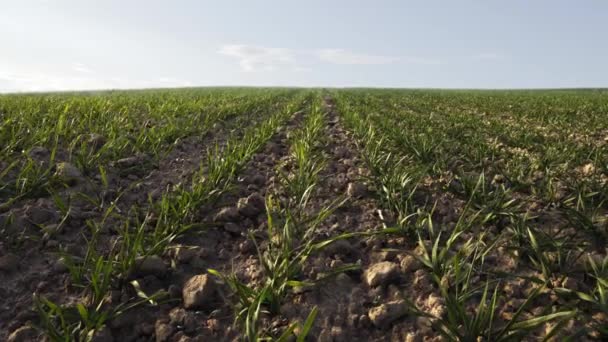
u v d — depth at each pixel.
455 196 4.25
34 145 5.18
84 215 3.64
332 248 3.20
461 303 2.35
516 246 2.97
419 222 3.37
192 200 3.73
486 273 2.75
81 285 2.62
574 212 3.29
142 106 11.19
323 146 6.85
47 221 3.48
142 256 2.90
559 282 2.64
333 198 4.39
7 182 4.04
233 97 17.91
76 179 4.26
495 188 4.36
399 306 2.49
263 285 2.76
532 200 4.08
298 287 2.73
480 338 2.10
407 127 8.66
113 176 4.68
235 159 5.16
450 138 7.45
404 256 3.10
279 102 17.34
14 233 3.26
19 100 10.30
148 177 4.80
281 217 3.70
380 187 4.43
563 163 5.29
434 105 17.66
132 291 2.67
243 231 3.60
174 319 2.46
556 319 2.31
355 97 20.16
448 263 2.88
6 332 2.35
